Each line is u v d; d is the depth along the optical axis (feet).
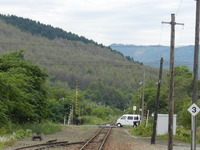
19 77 126.82
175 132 120.98
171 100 74.54
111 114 502.38
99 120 312.09
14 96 115.14
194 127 66.85
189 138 110.32
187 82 264.11
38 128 117.39
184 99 238.68
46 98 150.51
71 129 145.89
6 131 98.12
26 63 145.07
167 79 299.99
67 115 265.34
